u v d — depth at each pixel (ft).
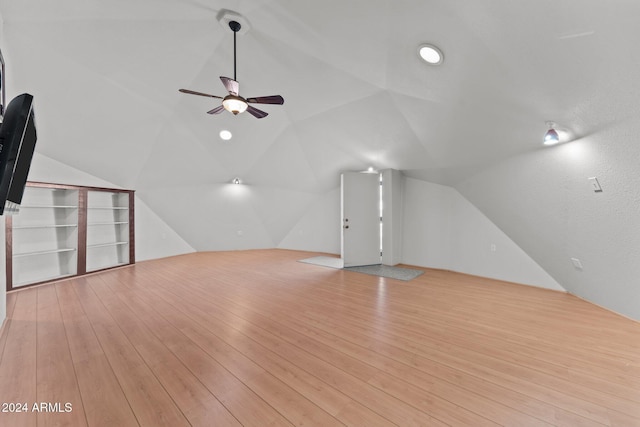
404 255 19.80
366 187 19.20
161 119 15.61
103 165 16.38
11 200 4.55
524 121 9.14
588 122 7.45
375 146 16.56
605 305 10.47
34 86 10.69
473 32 7.23
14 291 12.57
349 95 12.96
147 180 19.54
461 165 14.17
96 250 17.75
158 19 9.55
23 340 7.87
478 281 14.82
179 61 11.93
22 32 8.86
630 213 7.67
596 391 5.65
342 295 12.29
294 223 26.63
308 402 5.37
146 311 10.25
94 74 11.34
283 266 18.81
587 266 10.36
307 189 24.57
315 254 23.97
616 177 7.53
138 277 15.55
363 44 9.46
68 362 6.73
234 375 6.25
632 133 6.56
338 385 5.89
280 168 22.61
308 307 10.73
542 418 4.92
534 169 10.44
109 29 9.57
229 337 8.14
